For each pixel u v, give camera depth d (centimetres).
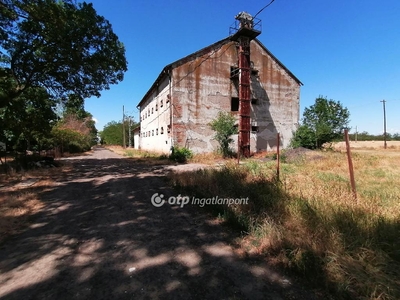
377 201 446
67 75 1234
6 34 984
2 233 377
